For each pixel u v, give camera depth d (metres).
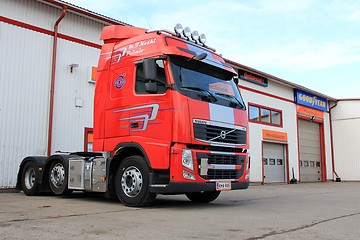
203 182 6.21
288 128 22.59
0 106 10.70
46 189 8.72
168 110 6.18
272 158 21.00
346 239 4.06
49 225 4.51
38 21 11.78
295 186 17.91
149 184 6.27
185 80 6.44
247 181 7.16
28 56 11.44
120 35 7.64
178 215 5.61
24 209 6.14
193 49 7.04
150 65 6.28
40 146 11.50
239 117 7.16
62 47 12.37
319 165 25.98
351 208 7.29
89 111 13.00
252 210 6.57
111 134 7.08
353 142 26.78
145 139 6.41
